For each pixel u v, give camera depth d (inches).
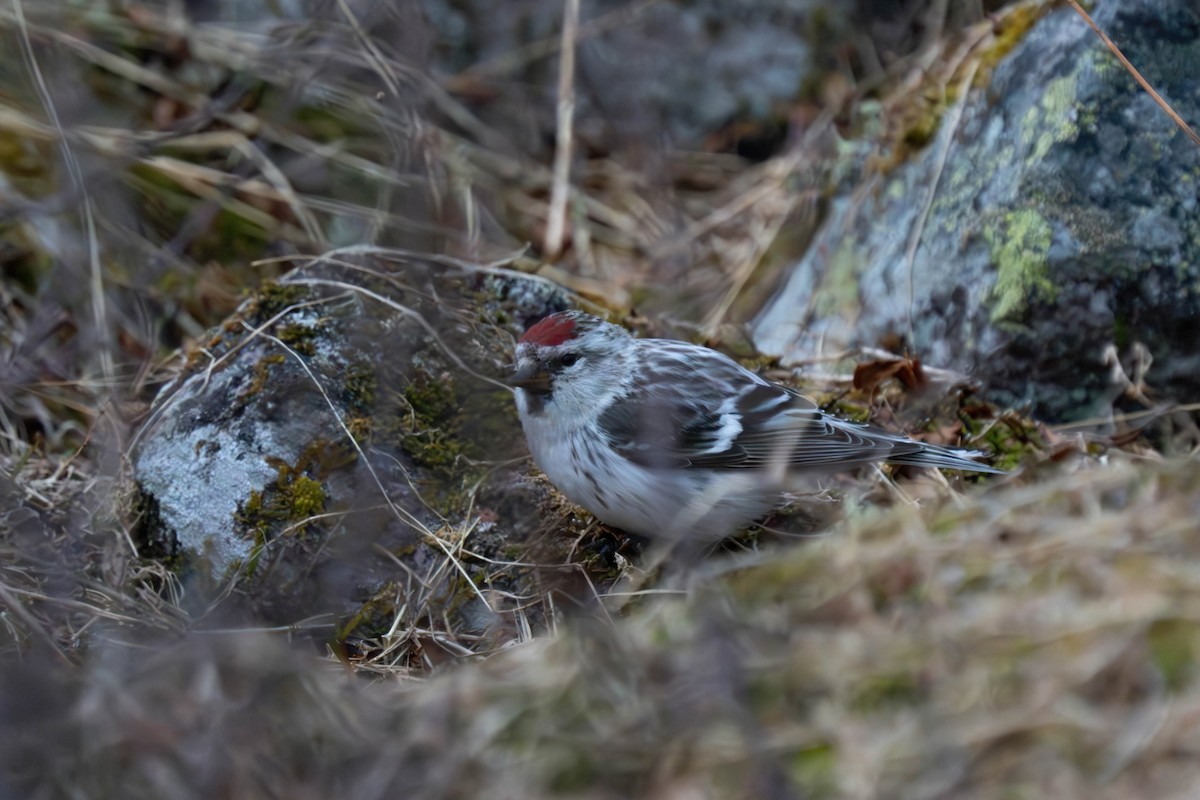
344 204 435.8
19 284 405.7
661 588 269.4
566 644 204.4
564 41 488.7
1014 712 167.0
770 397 308.3
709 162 508.4
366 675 279.1
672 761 170.6
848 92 465.1
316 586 295.1
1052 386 352.8
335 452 310.7
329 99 463.8
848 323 386.9
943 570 203.3
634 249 472.4
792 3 498.0
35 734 183.0
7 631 267.1
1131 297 347.9
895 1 486.0
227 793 174.2
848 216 405.1
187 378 330.3
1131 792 153.4
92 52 445.7
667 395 303.0
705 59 507.8
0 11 430.3
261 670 191.5
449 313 345.4
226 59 458.6
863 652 184.4
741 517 300.2
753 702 178.1
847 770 164.4
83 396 375.2
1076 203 352.2
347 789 174.9
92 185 396.8
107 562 301.6
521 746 178.2
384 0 429.1
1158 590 185.0
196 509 304.3
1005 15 394.9
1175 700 163.0
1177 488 221.5
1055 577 195.3
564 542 312.2
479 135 497.4
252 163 446.0
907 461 295.0
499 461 325.7
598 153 504.1
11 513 312.7
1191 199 348.5
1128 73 355.3
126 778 179.0
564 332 303.1
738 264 443.5
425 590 295.1
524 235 475.8
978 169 371.6
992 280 357.4
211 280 417.7
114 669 197.3
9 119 415.5
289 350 321.4
